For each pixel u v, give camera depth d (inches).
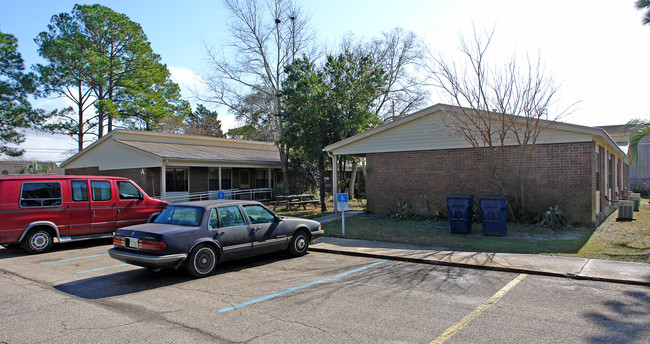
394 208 608.1
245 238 314.0
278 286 259.1
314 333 178.5
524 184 503.2
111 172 920.3
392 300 225.3
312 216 673.0
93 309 215.9
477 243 389.4
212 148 1053.8
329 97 735.1
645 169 1278.3
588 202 467.8
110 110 1253.1
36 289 258.1
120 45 1349.7
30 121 1205.7
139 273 301.6
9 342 170.9
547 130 488.4
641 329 177.0
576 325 183.0
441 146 569.0
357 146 652.7
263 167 1014.4
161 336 176.7
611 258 311.4
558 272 273.4
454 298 227.6
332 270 303.6
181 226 290.8
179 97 1529.3
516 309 206.8
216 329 184.7
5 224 369.7
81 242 466.0
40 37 1263.5
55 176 408.8
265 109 1018.1
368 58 791.7
